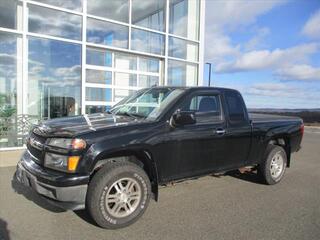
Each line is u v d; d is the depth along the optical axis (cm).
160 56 1362
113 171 433
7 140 951
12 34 995
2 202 523
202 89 561
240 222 477
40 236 412
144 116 515
